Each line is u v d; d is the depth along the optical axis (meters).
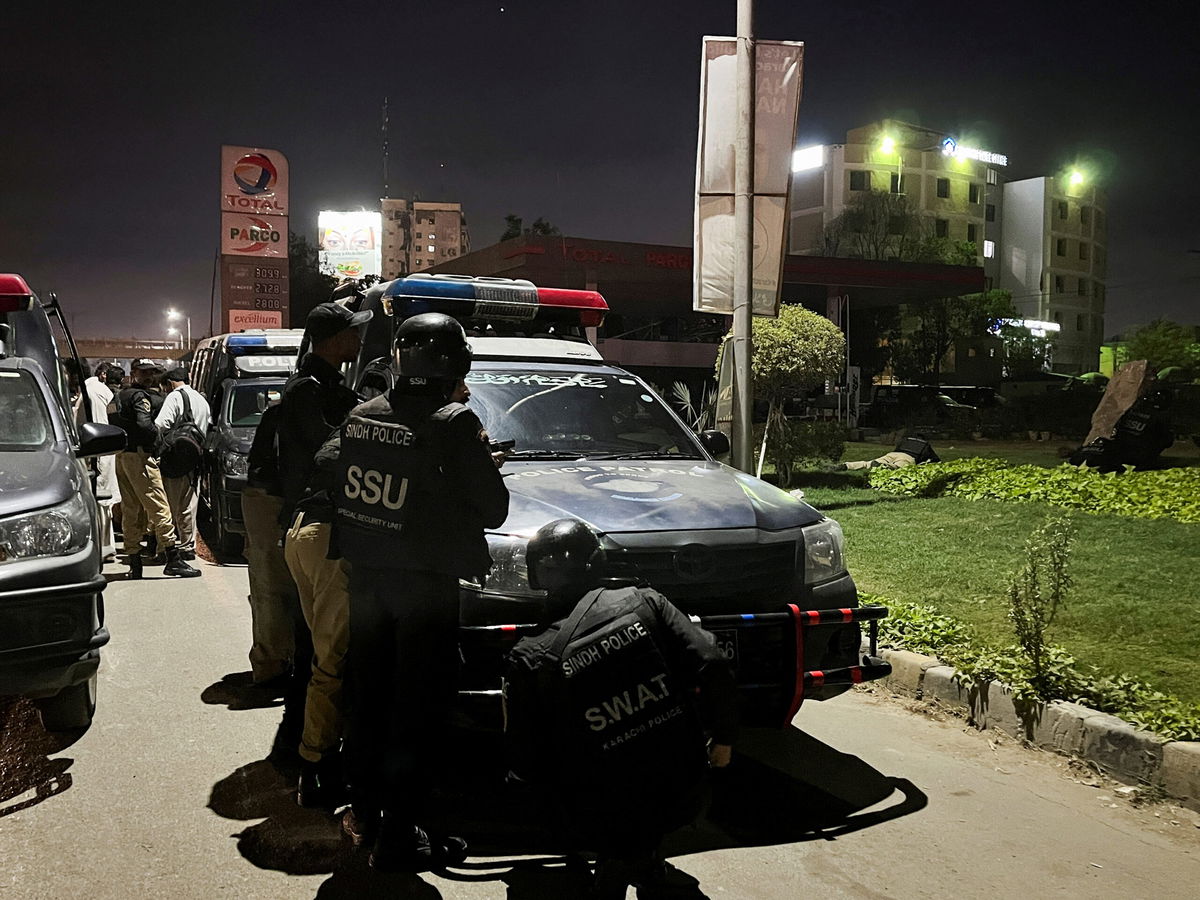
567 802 2.78
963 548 9.05
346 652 3.90
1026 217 83.88
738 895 3.39
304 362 4.45
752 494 4.50
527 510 4.10
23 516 4.40
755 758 4.70
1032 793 4.29
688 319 46.22
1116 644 5.93
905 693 5.55
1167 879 3.53
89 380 10.04
